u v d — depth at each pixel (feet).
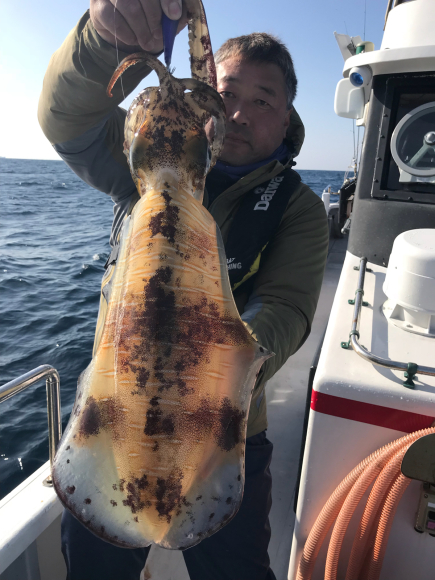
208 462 2.57
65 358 23.95
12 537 5.10
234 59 5.21
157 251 2.60
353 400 4.12
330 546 4.34
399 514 4.27
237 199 5.33
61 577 6.28
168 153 2.75
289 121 6.14
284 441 8.19
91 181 5.35
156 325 2.50
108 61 3.84
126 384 2.55
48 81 4.33
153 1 2.93
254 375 2.68
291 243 5.04
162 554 6.58
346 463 4.32
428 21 6.14
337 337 4.81
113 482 2.55
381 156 6.51
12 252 52.37
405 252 4.70
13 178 227.81
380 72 6.36
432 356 4.42
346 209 17.70
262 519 5.12
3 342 25.96
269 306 4.49
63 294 35.76
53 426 5.99
